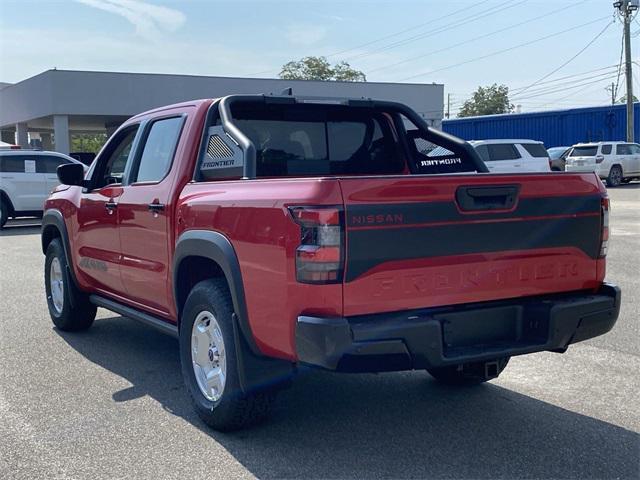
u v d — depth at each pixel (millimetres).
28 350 6609
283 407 5059
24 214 18906
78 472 4031
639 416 4832
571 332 4246
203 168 5113
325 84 38531
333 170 5785
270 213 3932
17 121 38500
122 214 5691
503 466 4074
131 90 34312
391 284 3799
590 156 30641
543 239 4254
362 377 5754
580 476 3947
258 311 4070
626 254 11695
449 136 5875
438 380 5621
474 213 3992
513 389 5422
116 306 6195
